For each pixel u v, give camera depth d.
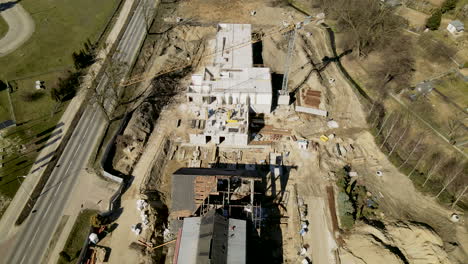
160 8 109.25
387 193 60.84
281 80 83.12
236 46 86.88
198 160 65.38
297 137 70.19
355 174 63.84
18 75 80.81
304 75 84.88
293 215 56.97
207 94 72.62
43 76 80.88
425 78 83.44
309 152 67.12
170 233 54.00
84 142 66.81
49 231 52.84
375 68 88.25
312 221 56.44
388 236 53.12
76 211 55.50
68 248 50.78
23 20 99.06
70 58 86.62
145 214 54.66
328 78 85.44
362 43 91.25
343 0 99.12
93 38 94.44
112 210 55.91
